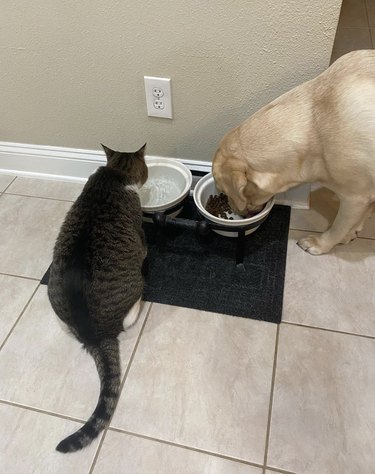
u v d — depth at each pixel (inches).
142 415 42.7
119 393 44.1
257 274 53.9
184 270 55.1
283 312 49.8
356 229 54.8
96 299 42.3
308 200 61.3
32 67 56.6
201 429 41.5
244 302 51.1
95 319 43.1
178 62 51.0
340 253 55.4
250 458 39.5
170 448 40.6
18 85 59.4
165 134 59.9
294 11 43.5
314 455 39.3
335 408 42.1
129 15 48.0
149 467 39.6
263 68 49.1
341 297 50.8
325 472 38.3
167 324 49.7
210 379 44.8
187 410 42.8
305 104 43.7
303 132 43.7
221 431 41.3
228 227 51.1
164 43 49.6
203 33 47.6
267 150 44.7
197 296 52.1
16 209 65.6
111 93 56.8
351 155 42.1
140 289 47.9
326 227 58.9
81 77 56.0
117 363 44.5
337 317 49.0
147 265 55.8
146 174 54.3
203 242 58.2
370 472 38.1
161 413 42.8
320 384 43.8
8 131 66.7
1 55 56.2
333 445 39.8
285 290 52.0
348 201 47.4
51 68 56.0
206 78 51.8
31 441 41.8
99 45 51.8
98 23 49.6
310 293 51.5
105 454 40.5
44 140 66.3
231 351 46.9
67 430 42.4
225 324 49.2
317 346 46.7
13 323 51.1
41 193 68.1
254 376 44.8
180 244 58.1
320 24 44.0
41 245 60.0
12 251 59.5
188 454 40.1
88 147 65.3
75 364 47.1
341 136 41.6
